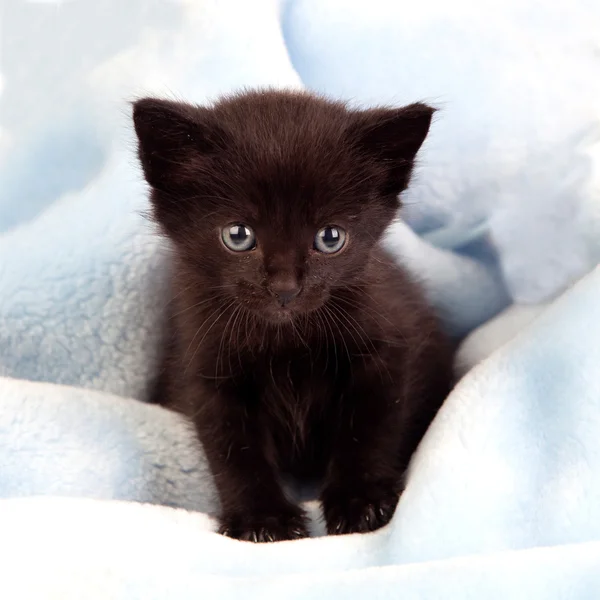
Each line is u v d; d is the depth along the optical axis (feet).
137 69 1.59
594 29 1.56
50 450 1.30
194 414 1.38
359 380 1.37
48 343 1.49
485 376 1.27
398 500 1.28
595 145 1.49
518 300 1.53
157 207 1.33
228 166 1.26
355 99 1.61
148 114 1.29
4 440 1.29
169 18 1.60
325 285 1.28
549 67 1.54
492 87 1.54
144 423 1.37
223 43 1.57
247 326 1.34
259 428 1.38
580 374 1.25
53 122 1.60
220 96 1.43
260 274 1.25
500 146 1.53
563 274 1.49
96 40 1.64
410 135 1.32
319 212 1.25
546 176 1.50
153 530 1.19
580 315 1.28
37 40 1.65
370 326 1.36
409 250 1.56
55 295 1.48
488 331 1.53
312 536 1.29
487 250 1.57
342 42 1.61
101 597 1.07
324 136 1.27
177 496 1.34
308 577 1.09
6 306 1.47
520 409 1.24
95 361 1.50
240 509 1.31
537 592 1.07
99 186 1.52
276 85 1.54
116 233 1.49
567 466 1.22
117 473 1.31
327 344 1.36
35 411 1.32
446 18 1.58
